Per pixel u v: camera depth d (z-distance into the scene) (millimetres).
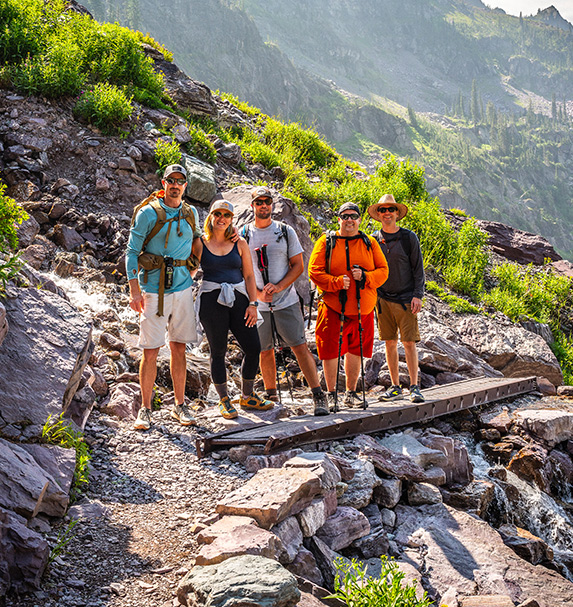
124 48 13445
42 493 3555
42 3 14117
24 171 9977
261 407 5973
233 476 4750
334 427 5500
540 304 15359
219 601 2949
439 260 14320
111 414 5562
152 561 3572
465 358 10148
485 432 7395
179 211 5418
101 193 10359
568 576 5520
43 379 4508
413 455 5734
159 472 4703
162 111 13164
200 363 7219
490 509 6074
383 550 4535
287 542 3961
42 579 3207
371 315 6324
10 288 4883
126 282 8953
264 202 5980
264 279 6027
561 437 7469
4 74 11195
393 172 17406
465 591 4344
